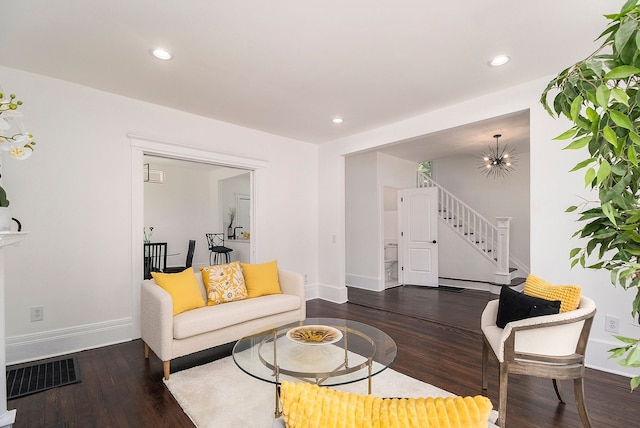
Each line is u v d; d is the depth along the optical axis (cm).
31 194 283
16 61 262
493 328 220
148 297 270
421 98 336
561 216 280
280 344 217
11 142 152
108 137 323
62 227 298
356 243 624
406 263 654
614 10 200
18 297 277
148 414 203
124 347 311
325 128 442
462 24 215
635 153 62
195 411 204
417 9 199
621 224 69
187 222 778
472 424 60
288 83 302
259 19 208
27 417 199
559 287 207
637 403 214
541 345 185
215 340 272
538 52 249
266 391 228
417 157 668
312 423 65
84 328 307
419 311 443
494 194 695
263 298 321
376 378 246
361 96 331
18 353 275
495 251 650
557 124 283
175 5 195
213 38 229
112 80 296
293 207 498
